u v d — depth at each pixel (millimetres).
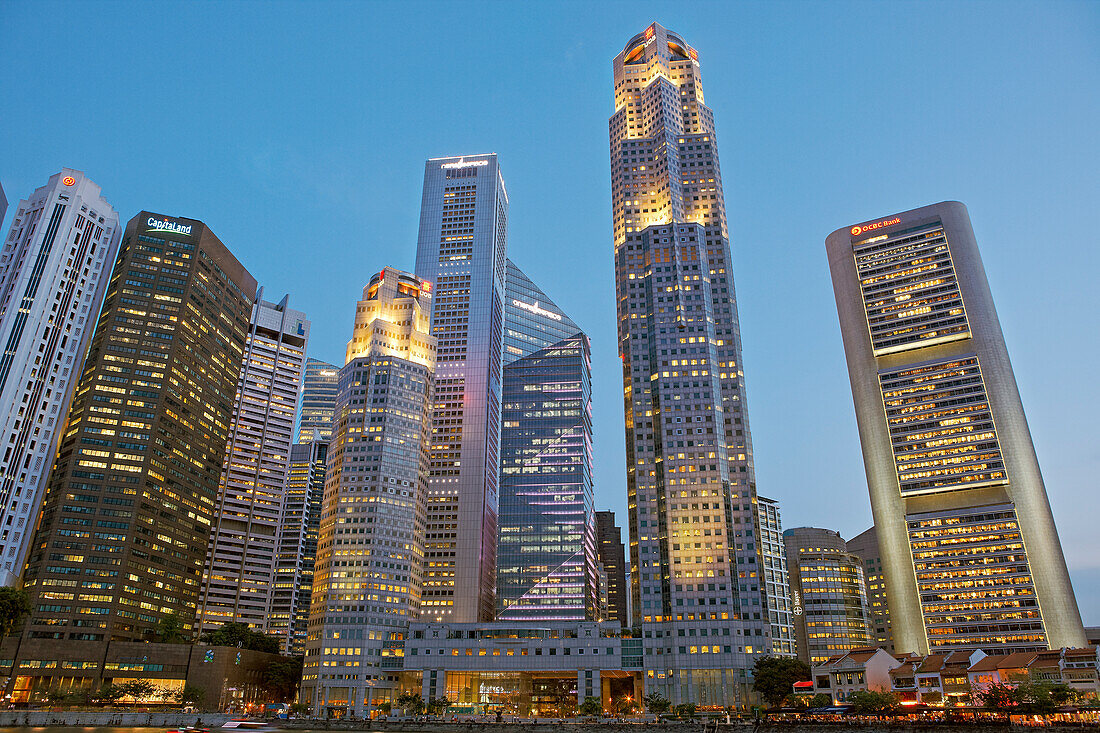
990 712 139250
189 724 181750
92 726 175000
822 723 148750
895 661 181625
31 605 190250
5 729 161250
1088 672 157000
